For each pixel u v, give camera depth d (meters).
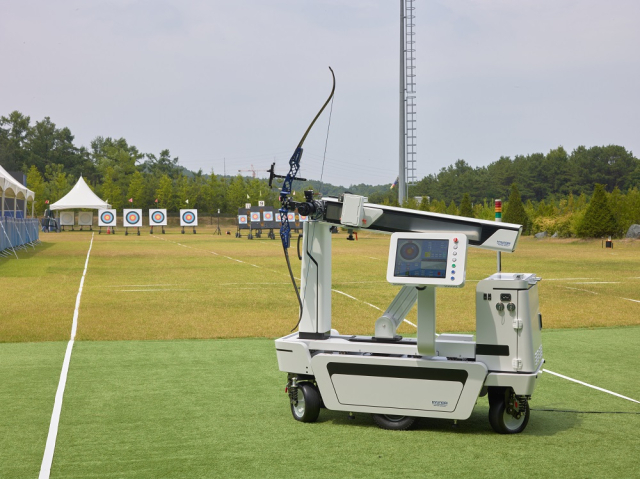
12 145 127.25
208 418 5.83
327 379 5.62
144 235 57.44
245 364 8.17
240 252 32.31
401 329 11.04
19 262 24.06
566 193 107.25
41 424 5.62
